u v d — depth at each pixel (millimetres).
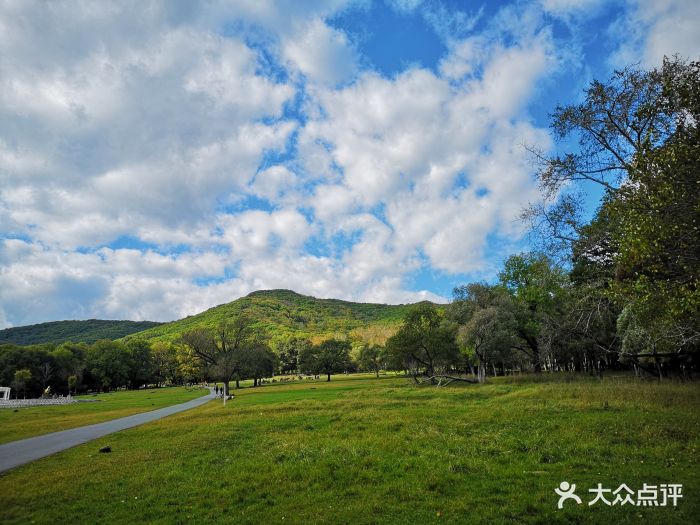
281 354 168375
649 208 13914
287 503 9969
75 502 10750
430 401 31000
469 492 10023
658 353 31000
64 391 108250
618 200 16281
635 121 18984
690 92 13539
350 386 69688
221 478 12242
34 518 9727
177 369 139375
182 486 11633
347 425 20875
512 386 40594
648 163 14227
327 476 11922
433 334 61906
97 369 114625
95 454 17234
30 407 55875
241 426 22234
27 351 99812
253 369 100562
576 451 13297
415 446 15195
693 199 12578
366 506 9375
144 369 132375
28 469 15008
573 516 8320
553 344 41688
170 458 15312
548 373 55625
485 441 15523
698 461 11539
